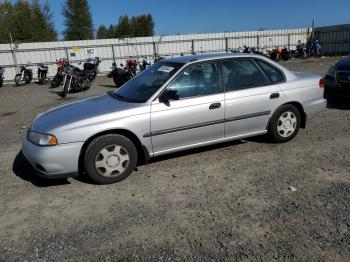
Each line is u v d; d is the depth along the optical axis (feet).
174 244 9.87
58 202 12.80
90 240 10.27
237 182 13.71
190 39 85.97
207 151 17.31
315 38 101.24
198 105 15.11
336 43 95.45
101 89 49.88
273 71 17.42
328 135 19.13
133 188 13.65
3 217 11.93
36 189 14.02
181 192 13.10
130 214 11.66
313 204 11.66
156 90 14.75
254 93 16.43
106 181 14.03
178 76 15.06
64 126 13.28
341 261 8.82
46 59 74.84
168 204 12.23
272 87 16.98
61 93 46.57
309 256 9.05
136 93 15.53
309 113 18.31
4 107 36.83
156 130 14.47
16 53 72.49
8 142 21.29
